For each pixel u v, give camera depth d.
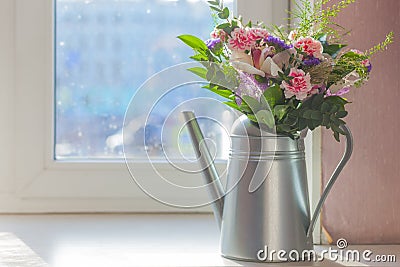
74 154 1.77
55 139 1.76
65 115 1.77
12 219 1.67
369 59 1.42
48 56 1.73
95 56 1.78
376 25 1.42
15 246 1.38
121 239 1.45
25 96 1.73
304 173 1.28
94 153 1.78
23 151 1.73
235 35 1.21
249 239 1.24
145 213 1.75
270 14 1.74
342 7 1.36
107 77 1.78
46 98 1.73
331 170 1.43
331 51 1.29
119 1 1.78
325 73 1.22
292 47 1.24
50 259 1.27
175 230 1.55
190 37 1.28
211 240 1.44
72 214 1.74
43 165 1.74
